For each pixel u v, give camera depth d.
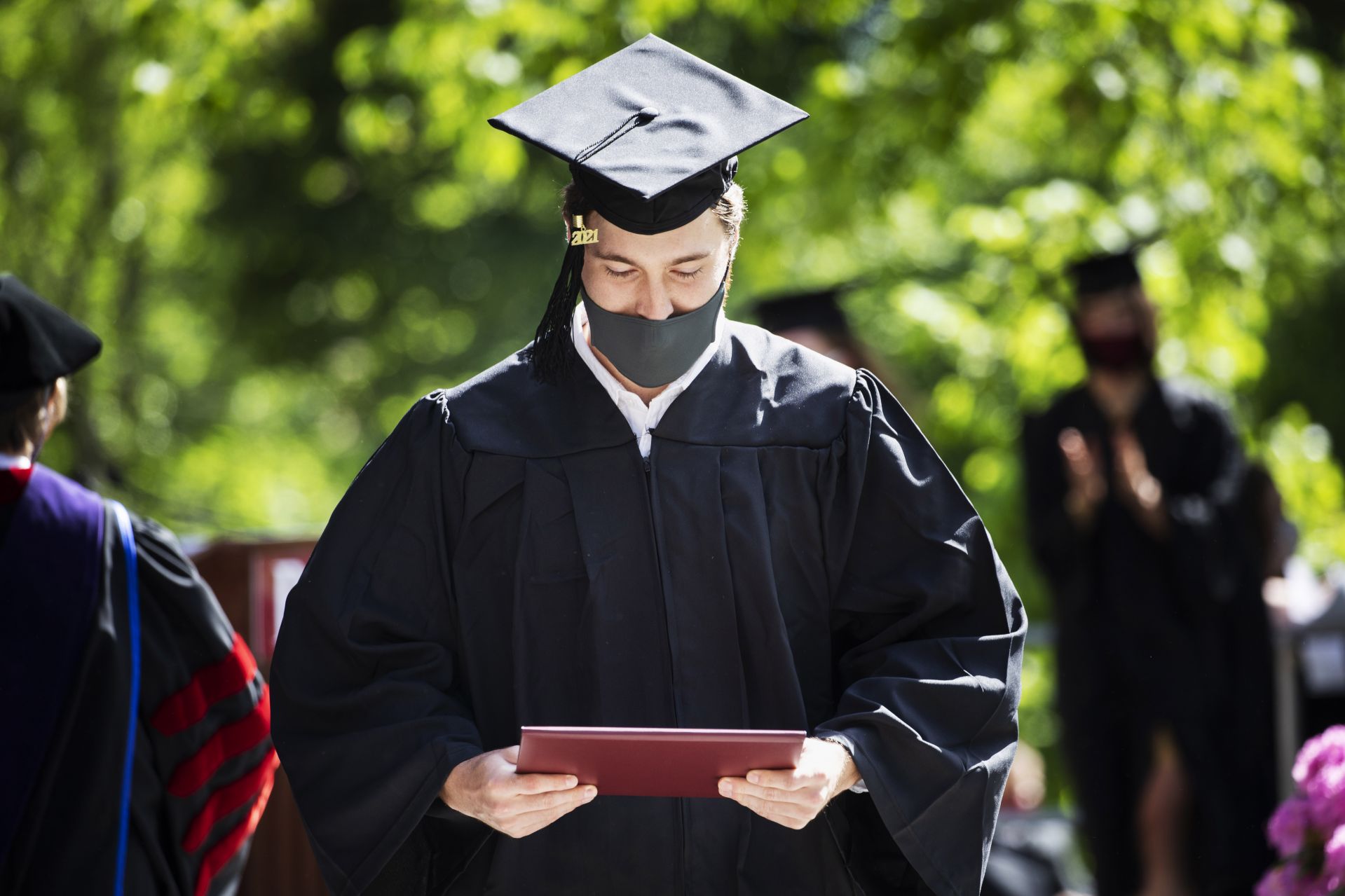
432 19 20.03
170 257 29.41
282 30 21.20
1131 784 13.66
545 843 6.18
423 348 36.09
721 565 6.17
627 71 6.53
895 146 21.20
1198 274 20.30
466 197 30.12
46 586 7.23
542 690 6.17
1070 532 13.88
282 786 9.82
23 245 22.03
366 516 6.43
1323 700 13.71
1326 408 27.61
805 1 20.52
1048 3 19.72
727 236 6.27
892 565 6.35
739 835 6.18
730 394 6.34
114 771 7.21
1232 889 13.45
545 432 6.33
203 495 26.30
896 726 5.95
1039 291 20.72
